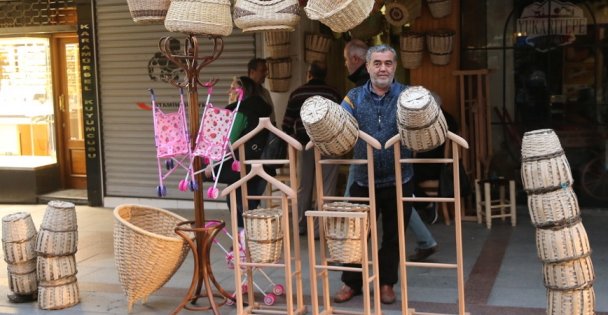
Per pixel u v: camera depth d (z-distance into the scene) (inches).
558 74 303.9
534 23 302.7
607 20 295.3
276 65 311.0
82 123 378.6
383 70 180.9
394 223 194.1
